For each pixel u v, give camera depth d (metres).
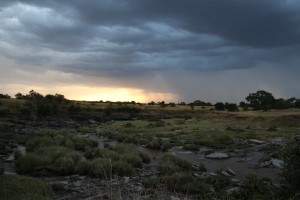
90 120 117.88
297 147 10.56
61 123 104.44
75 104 142.62
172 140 53.38
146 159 32.41
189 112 133.88
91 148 39.53
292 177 9.98
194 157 37.53
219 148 44.84
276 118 72.56
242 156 36.75
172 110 140.25
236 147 43.75
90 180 22.41
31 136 54.91
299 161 10.24
